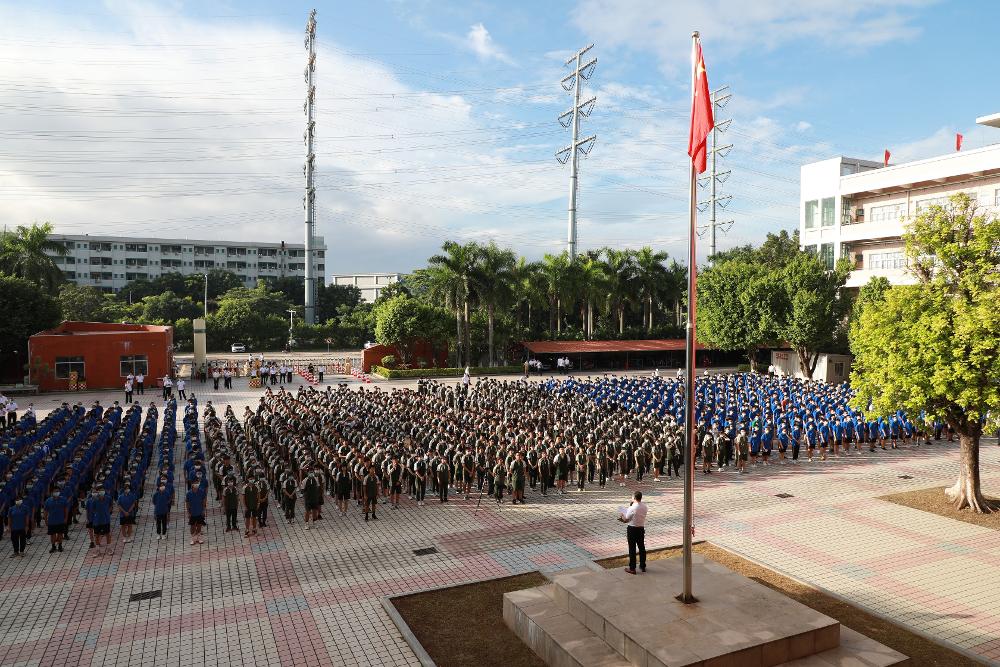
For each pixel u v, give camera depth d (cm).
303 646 1152
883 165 6044
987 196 4788
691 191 1138
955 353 1719
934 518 1864
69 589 1395
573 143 7831
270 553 1614
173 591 1384
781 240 7469
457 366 6128
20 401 4297
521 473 2059
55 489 1716
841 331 5212
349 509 1997
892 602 1322
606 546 1661
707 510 1958
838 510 1947
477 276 5619
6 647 1148
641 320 8306
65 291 8500
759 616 1077
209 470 2392
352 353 8731
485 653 1120
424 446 2383
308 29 9275
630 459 2328
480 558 1578
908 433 2923
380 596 1359
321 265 14000
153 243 12719
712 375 5472
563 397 3569
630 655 996
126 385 4244
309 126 9406
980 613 1272
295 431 2469
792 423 2803
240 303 9131
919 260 2050
